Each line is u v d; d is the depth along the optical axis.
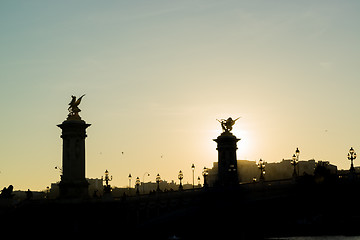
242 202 133.00
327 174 127.25
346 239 155.12
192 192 136.88
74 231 131.00
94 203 133.62
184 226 139.62
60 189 138.75
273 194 128.62
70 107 142.00
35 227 132.00
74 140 139.50
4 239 131.50
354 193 122.69
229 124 175.50
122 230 135.00
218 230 140.88
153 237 138.25
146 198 139.25
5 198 142.38
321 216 170.25
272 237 157.62
